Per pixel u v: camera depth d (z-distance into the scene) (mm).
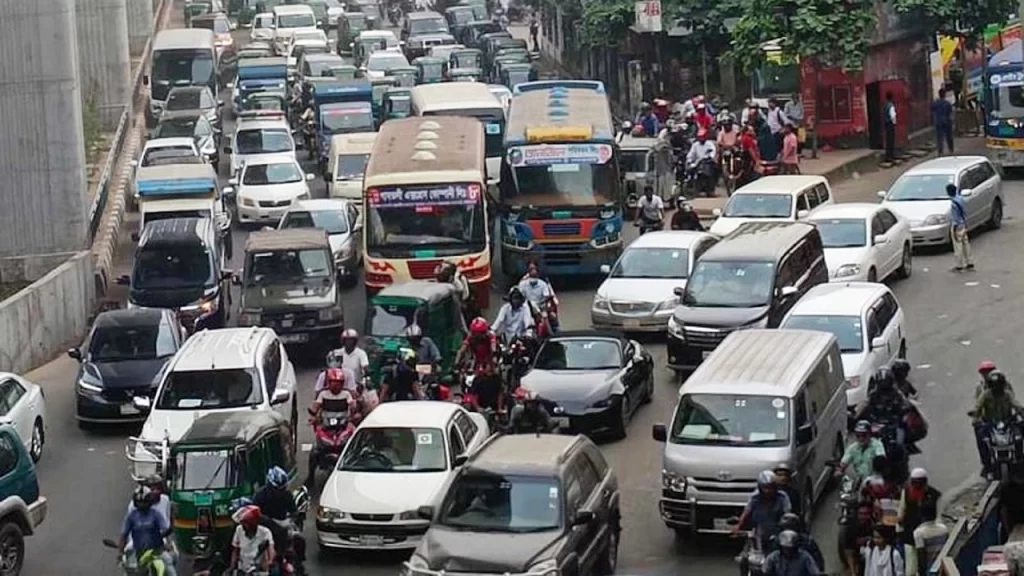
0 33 48188
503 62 87438
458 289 39906
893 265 44562
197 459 27656
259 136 63469
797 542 22578
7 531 27406
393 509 27578
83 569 28266
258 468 27844
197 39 83625
